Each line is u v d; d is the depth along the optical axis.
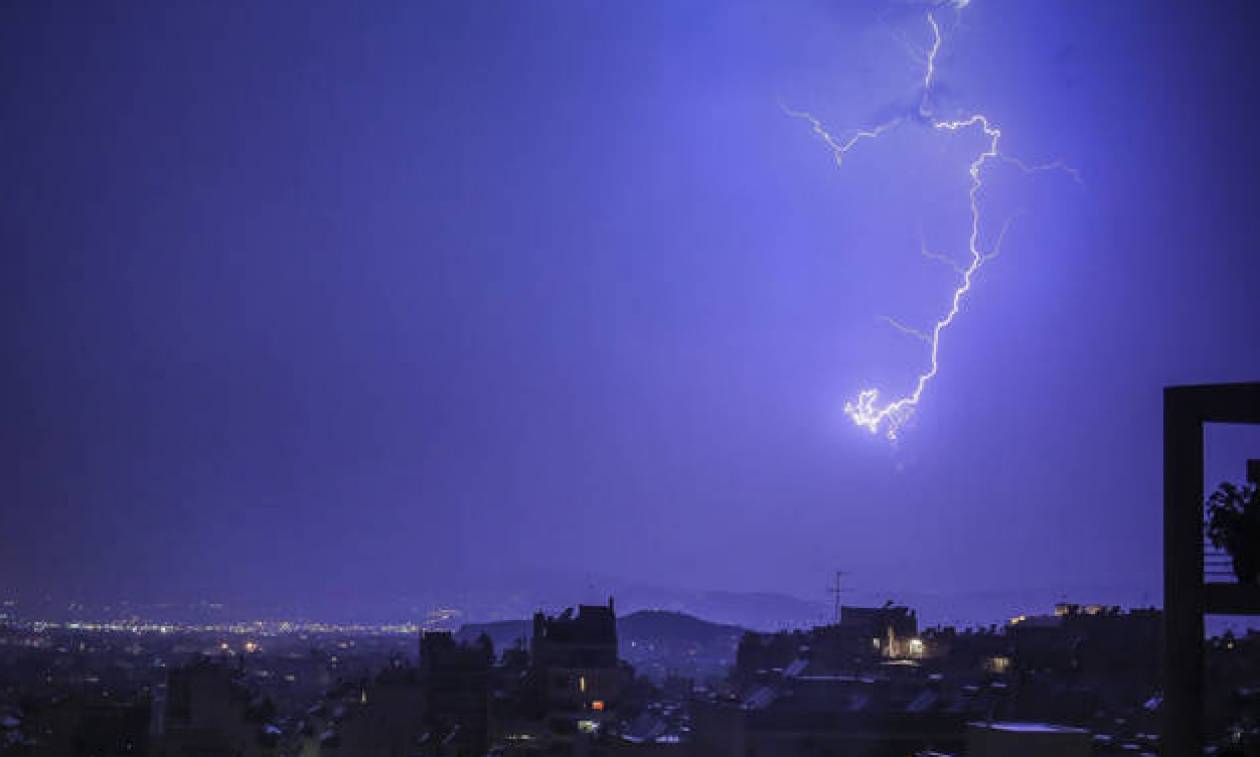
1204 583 27.83
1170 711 27.80
